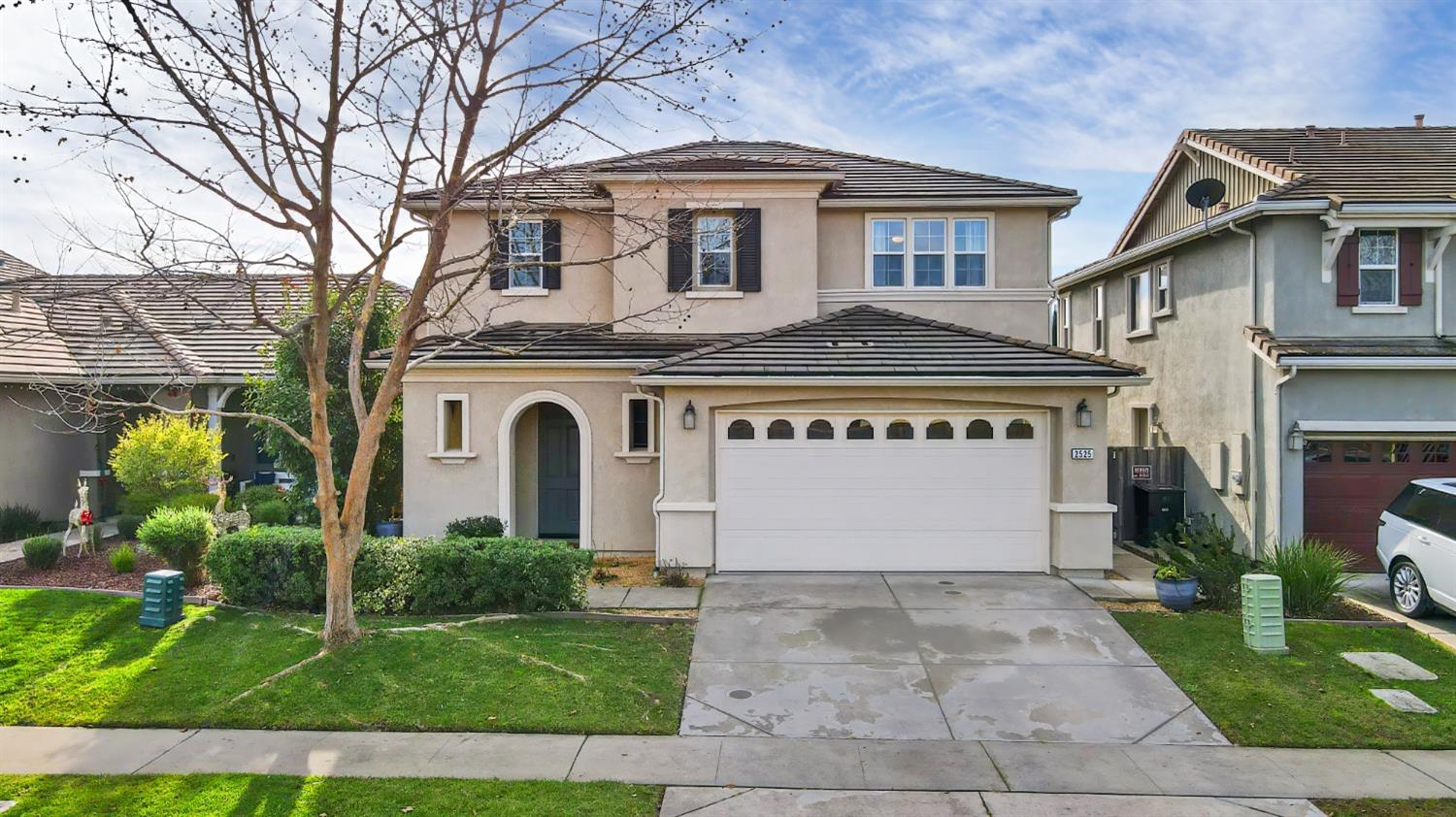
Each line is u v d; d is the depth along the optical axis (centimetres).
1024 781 613
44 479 1681
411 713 717
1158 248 1603
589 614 959
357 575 960
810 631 937
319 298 784
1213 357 1472
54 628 891
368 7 793
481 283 1479
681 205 1417
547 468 1467
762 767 635
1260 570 1066
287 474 1731
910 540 1212
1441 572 991
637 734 694
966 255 1490
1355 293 1316
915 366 1173
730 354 1217
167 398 1761
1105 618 977
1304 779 619
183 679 775
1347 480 1309
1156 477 1559
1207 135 1695
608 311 1477
